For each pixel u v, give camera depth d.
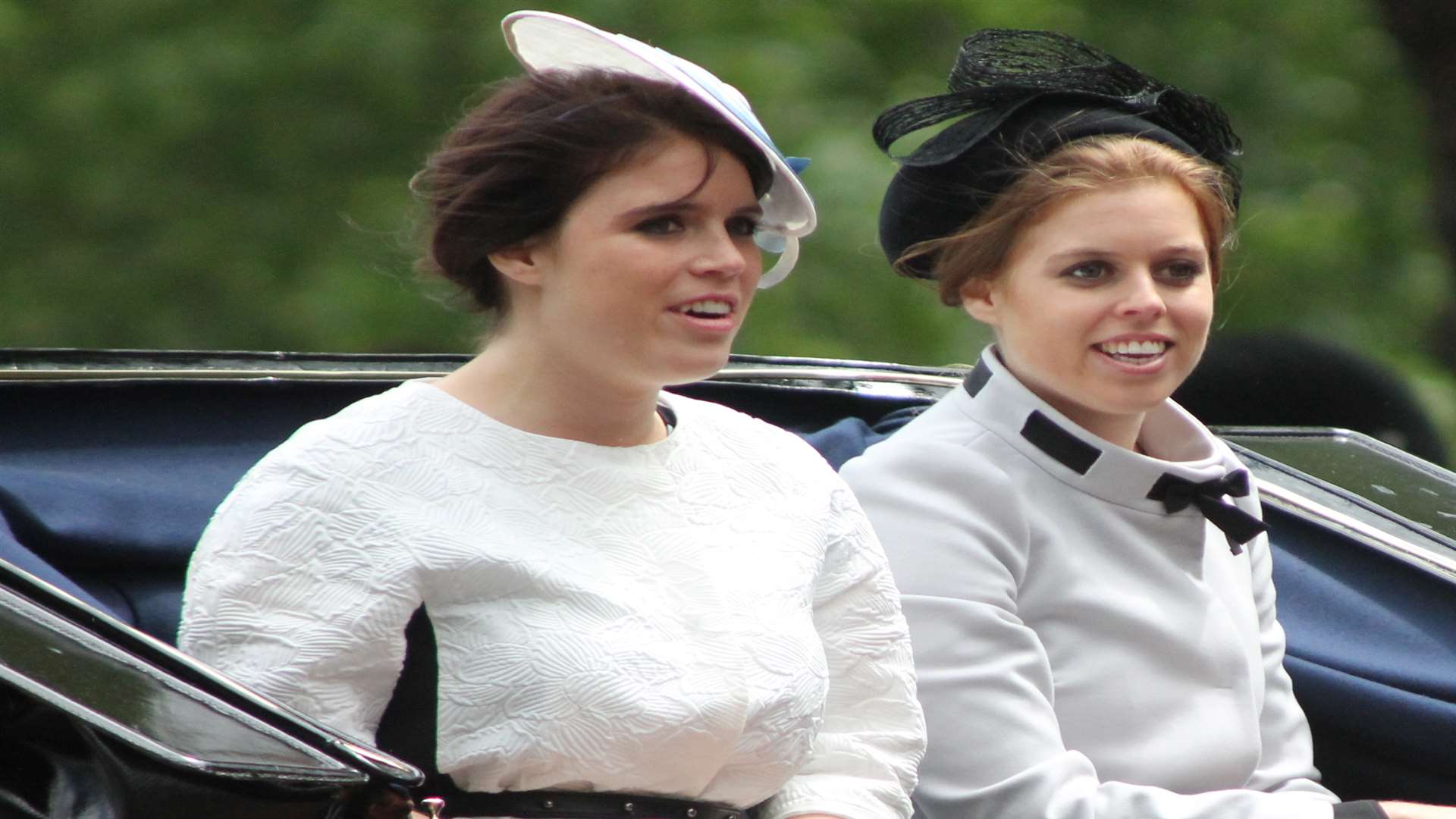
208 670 7.04
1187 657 10.57
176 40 35.16
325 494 8.28
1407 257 37.38
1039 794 9.76
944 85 34.97
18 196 34.44
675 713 8.20
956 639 10.11
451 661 8.29
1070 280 10.53
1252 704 10.73
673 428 9.21
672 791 8.40
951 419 11.02
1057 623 10.52
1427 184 32.94
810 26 34.16
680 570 8.59
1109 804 9.75
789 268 9.39
